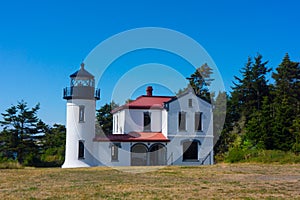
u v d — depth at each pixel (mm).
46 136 49094
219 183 17484
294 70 55969
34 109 47844
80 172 25125
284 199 12875
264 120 39344
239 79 56625
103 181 18734
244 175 21625
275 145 37750
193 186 16391
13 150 45156
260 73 55500
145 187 16094
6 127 46312
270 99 53281
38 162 37500
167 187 16062
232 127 47594
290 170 24500
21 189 15664
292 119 39438
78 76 35875
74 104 35625
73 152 35125
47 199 12969
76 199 12953
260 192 14461
